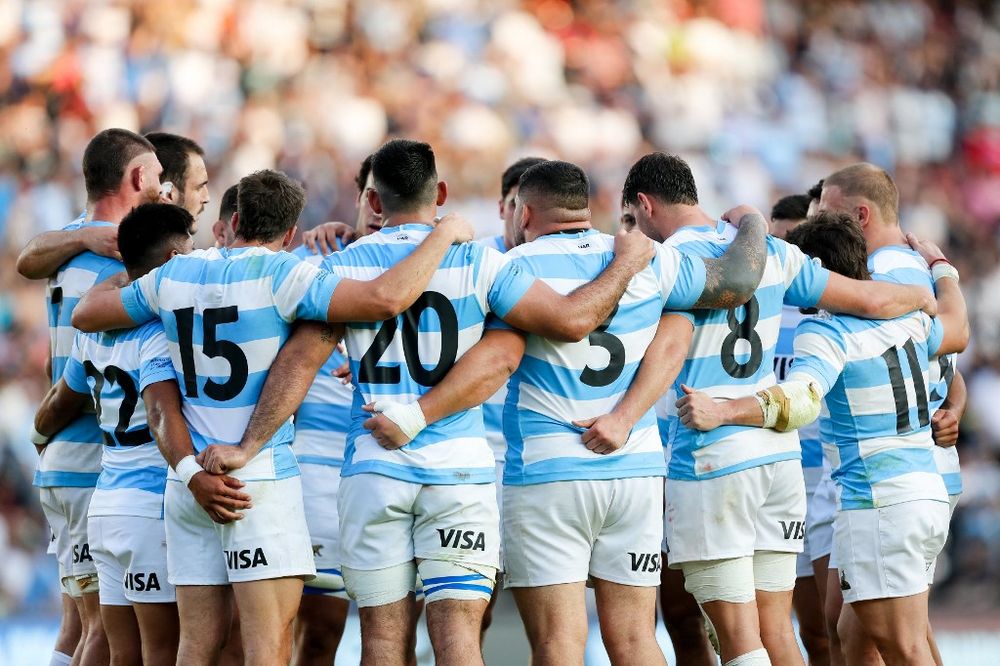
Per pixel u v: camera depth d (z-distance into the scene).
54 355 20.44
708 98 58.34
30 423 45.41
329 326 16.80
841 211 21.11
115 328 17.95
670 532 18.61
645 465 17.50
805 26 63.03
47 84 53.00
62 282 20.11
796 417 18.30
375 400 16.75
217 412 16.81
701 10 61.25
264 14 55.28
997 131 62.38
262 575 16.55
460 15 57.66
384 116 54.44
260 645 16.55
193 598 17.00
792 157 58.38
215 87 53.66
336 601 20.91
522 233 18.64
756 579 18.92
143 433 18.27
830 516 21.75
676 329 17.91
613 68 58.19
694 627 20.75
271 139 52.69
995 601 41.62
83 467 19.97
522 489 17.25
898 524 18.91
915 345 19.45
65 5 54.34
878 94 61.72
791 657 18.89
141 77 53.44
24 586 41.66
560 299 16.80
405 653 16.78
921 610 18.97
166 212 18.16
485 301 16.81
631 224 19.66
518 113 55.66
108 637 18.88
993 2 66.19
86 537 19.95
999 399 49.25
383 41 56.44
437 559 16.59
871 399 19.14
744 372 18.56
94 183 20.53
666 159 19.34
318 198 51.72
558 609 17.11
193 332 16.89
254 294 16.72
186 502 16.91
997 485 46.16
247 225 17.34
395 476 16.48
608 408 17.38
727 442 18.14
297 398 16.69
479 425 17.19
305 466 20.83
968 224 58.25
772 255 18.80
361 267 17.02
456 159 53.47
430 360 16.75
